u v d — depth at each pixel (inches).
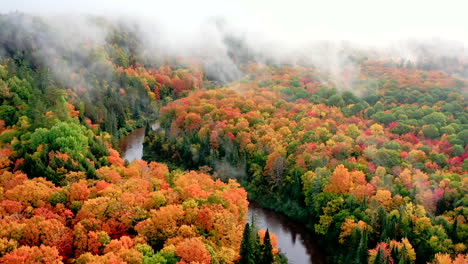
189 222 2748.5
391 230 3255.4
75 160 3708.2
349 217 3543.3
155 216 2701.8
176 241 2484.0
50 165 3526.1
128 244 2395.4
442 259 2891.2
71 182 3299.7
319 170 4146.2
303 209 4229.8
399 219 3319.4
